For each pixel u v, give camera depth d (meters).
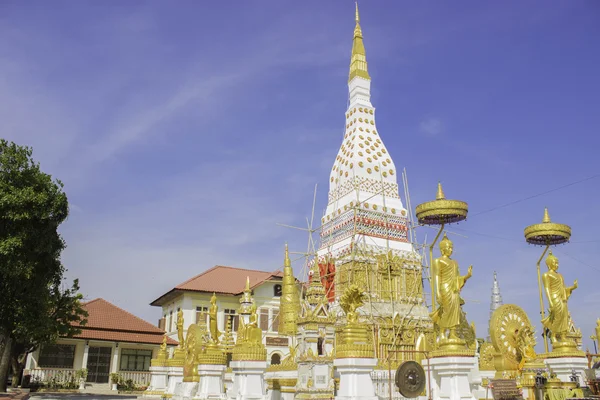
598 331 32.69
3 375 38.06
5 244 32.50
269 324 59.34
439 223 24.67
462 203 22.97
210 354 27.62
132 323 56.91
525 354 27.91
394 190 53.38
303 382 23.83
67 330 42.22
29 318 35.22
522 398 22.92
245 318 37.03
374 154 54.16
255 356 24.48
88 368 53.97
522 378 24.44
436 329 21.61
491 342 29.23
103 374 54.28
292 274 42.66
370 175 52.81
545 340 29.66
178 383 34.06
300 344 25.70
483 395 23.58
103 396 44.31
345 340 19.77
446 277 21.03
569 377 26.98
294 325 39.38
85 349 53.00
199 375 28.11
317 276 27.78
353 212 49.84
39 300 35.75
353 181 52.12
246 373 24.23
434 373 20.14
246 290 38.16
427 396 20.78
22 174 34.91
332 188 55.28
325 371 23.94
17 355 41.88
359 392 18.81
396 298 46.22
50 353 52.81
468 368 19.53
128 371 54.47
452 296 20.55
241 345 24.86
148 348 57.12
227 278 62.50
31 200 33.69
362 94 58.25
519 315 29.59
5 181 34.41
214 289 59.31
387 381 27.34
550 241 31.83
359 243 47.50
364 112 57.03
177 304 61.25
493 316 29.12
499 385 23.03
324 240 53.44
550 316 28.97
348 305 20.55
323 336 25.45
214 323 28.91
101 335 53.75
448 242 21.62
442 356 19.73
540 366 26.42
